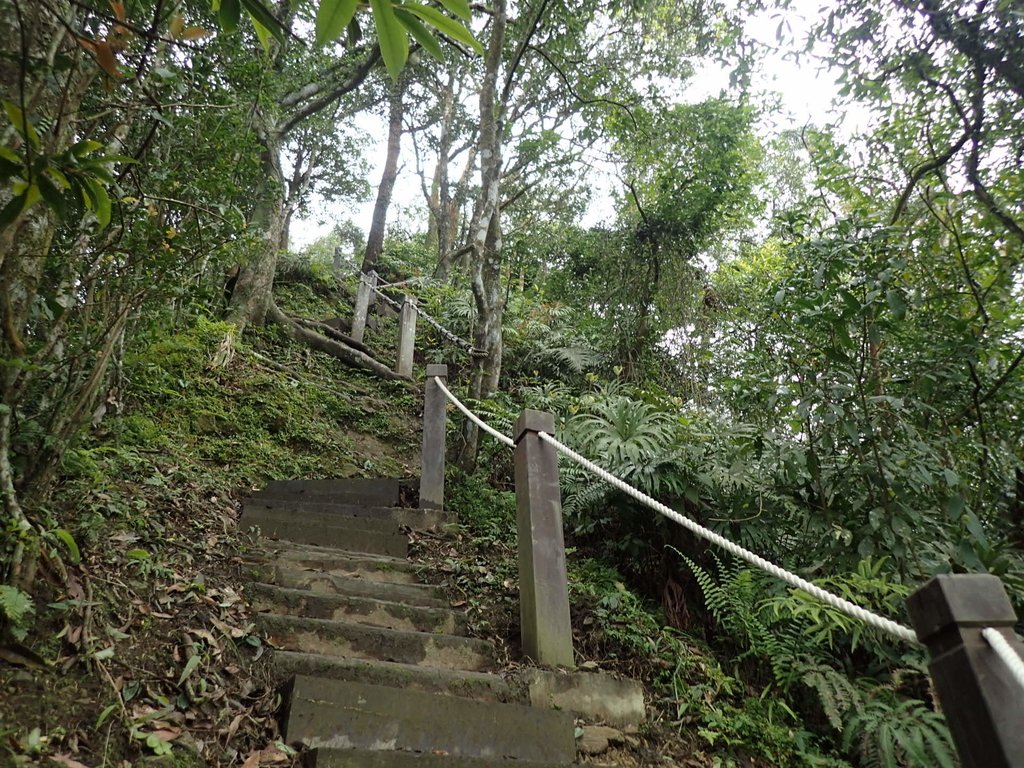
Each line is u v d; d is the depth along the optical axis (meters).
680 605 3.99
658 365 8.02
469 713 2.47
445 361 9.06
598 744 2.70
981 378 4.25
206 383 6.22
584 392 7.08
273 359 7.84
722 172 8.05
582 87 8.84
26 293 2.32
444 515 4.68
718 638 3.72
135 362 4.17
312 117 11.50
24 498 2.34
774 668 3.28
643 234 8.55
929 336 4.11
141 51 2.59
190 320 6.81
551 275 9.90
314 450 6.31
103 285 2.91
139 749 1.96
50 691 2.02
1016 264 4.39
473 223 8.08
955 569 3.52
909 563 3.50
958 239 4.36
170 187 3.27
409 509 4.64
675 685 3.17
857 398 3.70
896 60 5.01
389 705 2.39
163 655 2.40
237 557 3.36
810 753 3.04
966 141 4.72
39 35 2.10
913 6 4.77
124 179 3.07
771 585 3.69
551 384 6.87
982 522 4.01
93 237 2.86
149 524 3.23
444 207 15.02
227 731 2.19
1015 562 3.62
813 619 3.32
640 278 8.44
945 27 4.64
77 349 2.76
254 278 8.30
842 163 5.45
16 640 2.08
